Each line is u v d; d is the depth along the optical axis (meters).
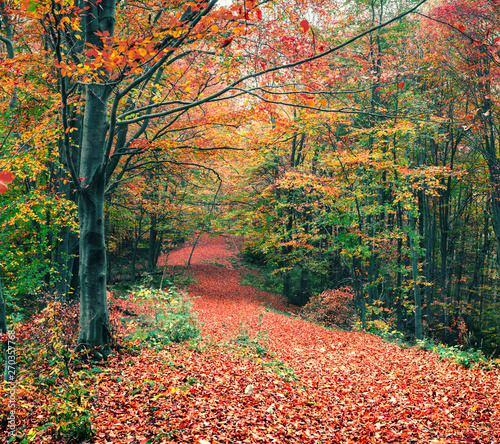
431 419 5.49
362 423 5.43
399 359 9.52
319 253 21.92
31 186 10.67
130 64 4.33
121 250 27.75
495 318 20.53
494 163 14.06
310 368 8.38
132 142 9.33
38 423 3.98
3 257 10.39
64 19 4.40
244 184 22.33
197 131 11.49
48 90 8.49
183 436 4.04
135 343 7.23
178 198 21.20
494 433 4.97
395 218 19.78
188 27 4.27
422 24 16.03
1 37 8.67
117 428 4.09
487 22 12.12
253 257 32.75
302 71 5.91
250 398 5.61
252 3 3.83
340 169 15.66
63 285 10.80
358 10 17.69
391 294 20.58
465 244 22.47
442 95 16.25
